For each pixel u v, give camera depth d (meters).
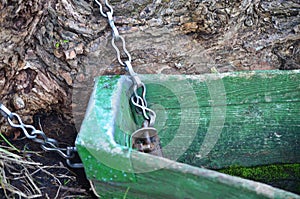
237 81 1.18
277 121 1.24
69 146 1.25
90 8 1.27
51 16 1.20
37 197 1.12
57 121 1.29
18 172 1.16
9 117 1.19
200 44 1.35
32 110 1.26
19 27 1.13
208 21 1.32
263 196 0.85
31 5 1.12
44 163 1.20
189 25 1.32
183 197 0.94
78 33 1.24
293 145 1.26
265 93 1.20
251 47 1.39
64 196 1.14
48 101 1.25
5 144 1.21
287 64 1.40
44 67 1.22
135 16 1.29
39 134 1.19
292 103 1.22
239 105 1.21
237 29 1.37
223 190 0.89
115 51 1.27
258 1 1.37
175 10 1.31
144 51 1.31
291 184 1.27
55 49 1.22
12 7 1.08
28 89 1.22
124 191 1.00
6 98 1.21
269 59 1.41
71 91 1.25
